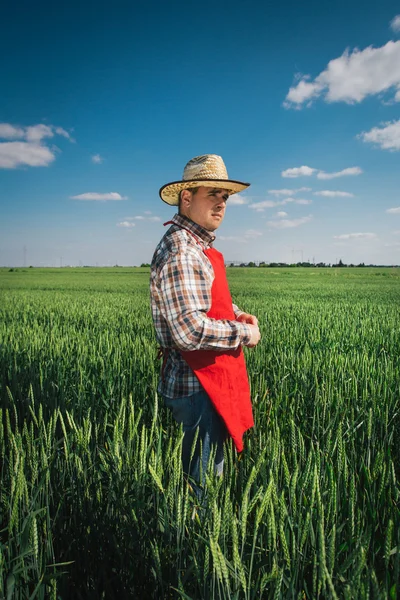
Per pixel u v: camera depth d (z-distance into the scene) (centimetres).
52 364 440
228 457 222
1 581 136
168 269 199
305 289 2870
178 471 152
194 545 151
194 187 214
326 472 179
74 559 176
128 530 165
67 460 195
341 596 123
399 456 267
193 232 216
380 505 180
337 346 561
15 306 1456
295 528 149
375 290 2714
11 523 148
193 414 210
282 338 618
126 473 175
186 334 194
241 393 213
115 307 1355
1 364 462
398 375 388
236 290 2705
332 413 316
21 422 320
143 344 568
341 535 169
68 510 195
